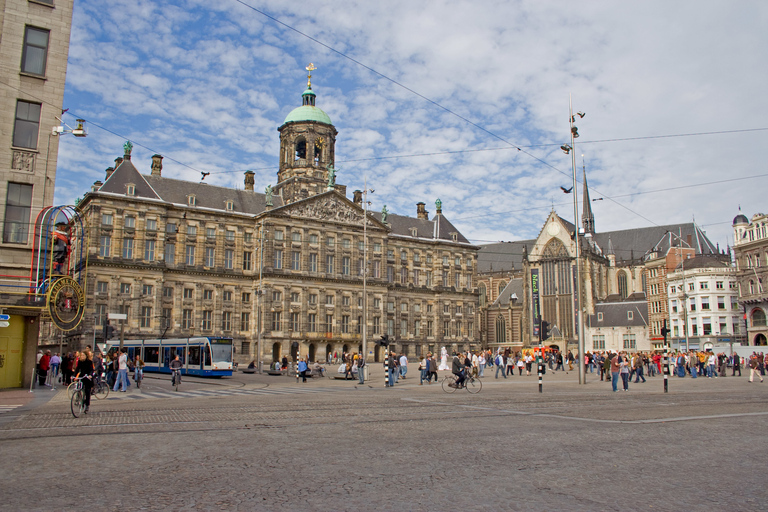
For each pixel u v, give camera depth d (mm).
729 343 91000
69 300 33906
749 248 88688
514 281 142250
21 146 33969
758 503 8844
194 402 26531
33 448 13812
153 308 80188
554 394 30922
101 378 30250
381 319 98688
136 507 8750
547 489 9727
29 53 34656
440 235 112750
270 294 87812
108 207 78625
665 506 8688
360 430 16641
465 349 111188
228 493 9531
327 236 95000
